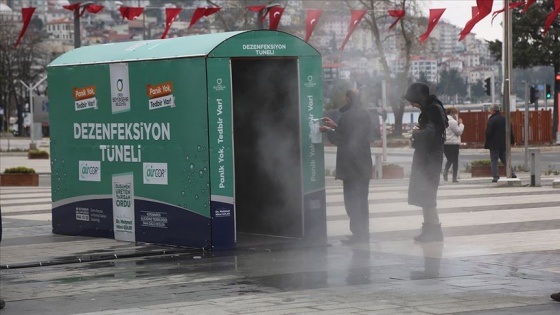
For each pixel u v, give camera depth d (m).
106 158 20.58
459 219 22.31
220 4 77.06
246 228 20.72
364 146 18.86
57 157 21.91
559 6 20.88
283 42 18.83
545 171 42.12
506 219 22.02
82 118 21.09
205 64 18.00
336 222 22.89
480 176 39.31
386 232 20.53
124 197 20.22
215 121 18.19
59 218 22.02
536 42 83.19
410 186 18.61
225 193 18.44
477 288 13.44
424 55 104.38
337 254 17.44
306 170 19.42
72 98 21.30
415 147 18.45
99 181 20.84
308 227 19.50
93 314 12.43
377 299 12.80
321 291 13.56
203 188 18.36
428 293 13.14
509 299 12.57
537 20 81.69
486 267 15.30
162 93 18.97
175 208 18.98
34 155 74.25
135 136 19.73
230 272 15.71
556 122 77.69
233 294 13.56
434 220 18.58
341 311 12.05
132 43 20.75
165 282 14.87
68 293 14.17
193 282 14.78
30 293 14.27
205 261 17.08
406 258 16.55
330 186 36.12
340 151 18.94
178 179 18.84
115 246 19.56
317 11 31.88
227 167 18.42
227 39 18.16
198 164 18.41
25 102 162.62
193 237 18.67
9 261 17.78
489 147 34.06
